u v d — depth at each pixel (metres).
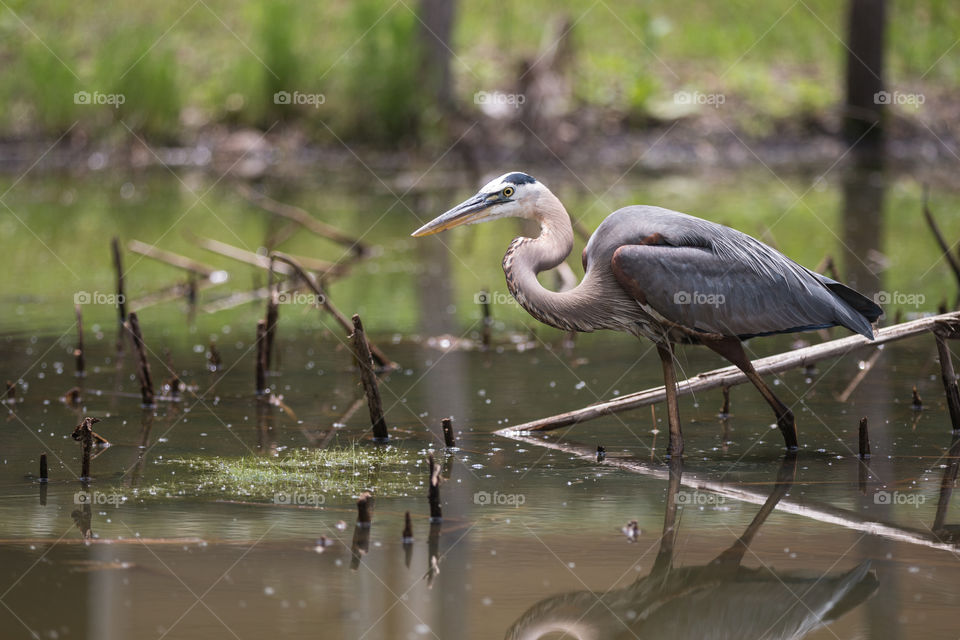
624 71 36.12
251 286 17.58
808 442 9.89
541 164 31.06
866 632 6.34
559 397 11.41
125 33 31.97
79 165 31.20
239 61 32.56
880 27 33.06
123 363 12.84
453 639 6.23
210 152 31.77
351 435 10.14
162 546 7.48
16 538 7.59
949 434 10.05
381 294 17.02
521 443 9.92
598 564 7.24
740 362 9.71
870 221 22.77
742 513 8.13
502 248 21.39
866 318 10.21
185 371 12.51
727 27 39.81
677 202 24.86
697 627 6.42
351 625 6.35
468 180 29.00
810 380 12.07
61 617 6.41
